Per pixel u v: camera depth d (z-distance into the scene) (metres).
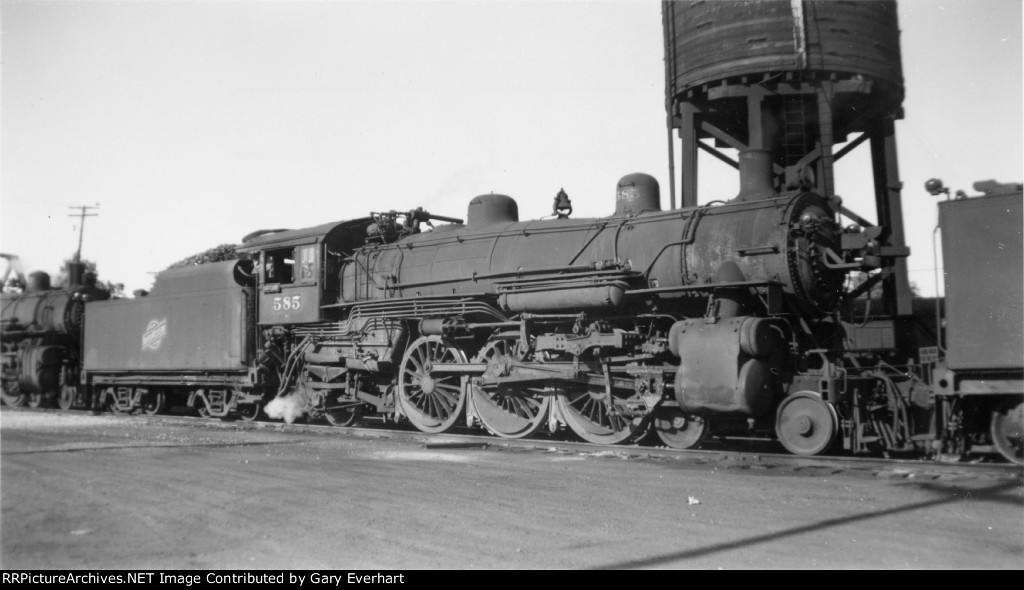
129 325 21.42
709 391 10.80
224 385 18.56
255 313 18.06
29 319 25.64
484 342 15.08
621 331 12.18
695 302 12.12
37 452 11.52
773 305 11.05
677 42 17.42
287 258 18.39
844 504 7.35
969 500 7.47
